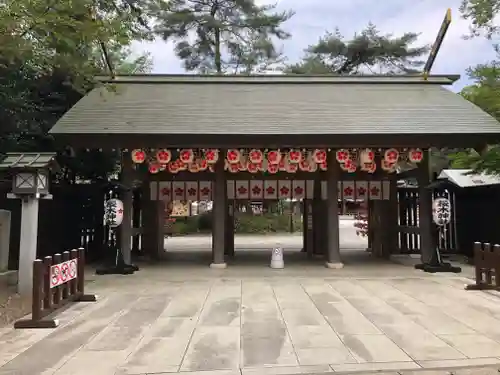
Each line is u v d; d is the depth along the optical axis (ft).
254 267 43.55
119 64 65.51
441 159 69.92
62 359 17.30
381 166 45.06
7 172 29.25
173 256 54.85
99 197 51.13
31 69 40.88
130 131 37.24
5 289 30.58
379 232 52.01
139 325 22.25
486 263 30.73
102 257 51.44
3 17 22.41
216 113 41.52
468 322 22.40
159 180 46.83
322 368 16.29
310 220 54.29
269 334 20.51
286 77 50.83
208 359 17.22
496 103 40.37
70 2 24.61
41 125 44.37
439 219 39.22
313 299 28.30
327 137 37.86
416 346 18.63
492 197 43.78
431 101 44.93
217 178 43.39
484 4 35.78
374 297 28.86
